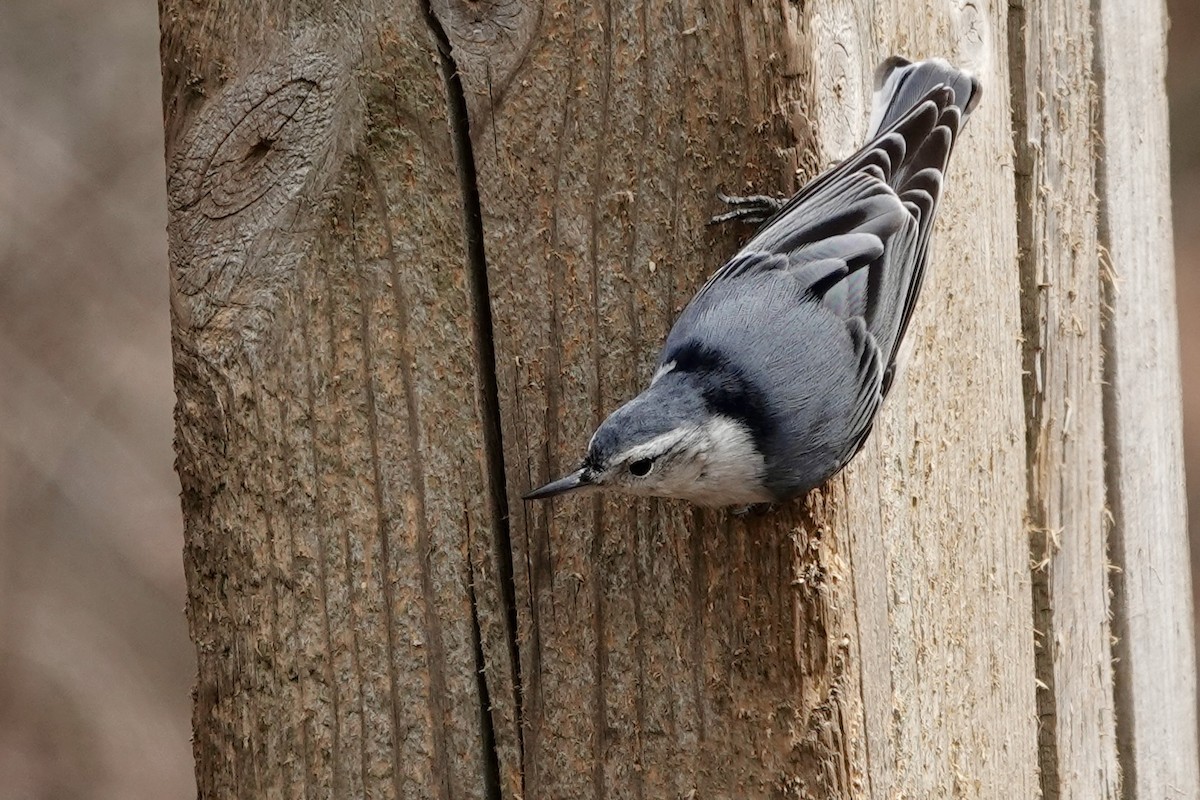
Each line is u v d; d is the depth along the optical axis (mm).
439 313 6457
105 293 12750
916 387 6465
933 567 6516
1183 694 8383
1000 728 7027
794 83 5836
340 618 6613
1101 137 7828
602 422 6156
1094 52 7770
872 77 6246
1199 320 15703
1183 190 16344
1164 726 8227
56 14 13406
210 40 6734
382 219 6504
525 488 6355
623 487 5871
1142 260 8102
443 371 6469
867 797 5938
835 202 5953
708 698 6082
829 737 5895
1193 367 15438
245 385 6668
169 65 6859
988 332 7055
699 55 5934
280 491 6648
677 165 6027
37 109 13125
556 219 6223
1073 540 7656
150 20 13609
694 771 6117
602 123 6121
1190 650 8461
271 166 6633
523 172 6250
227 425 6691
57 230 12766
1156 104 8211
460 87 6348
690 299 6078
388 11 6410
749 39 5848
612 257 6160
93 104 13227
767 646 5961
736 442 5777
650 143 6055
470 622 6484
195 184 6762
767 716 5969
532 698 6383
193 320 6754
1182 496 8445
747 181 5922
